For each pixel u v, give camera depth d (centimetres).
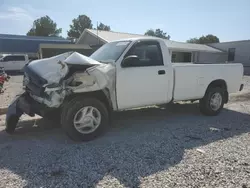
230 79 653
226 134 475
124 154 376
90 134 437
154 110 684
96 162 348
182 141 435
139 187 283
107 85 448
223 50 3384
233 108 730
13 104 488
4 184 291
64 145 418
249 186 284
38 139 453
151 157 365
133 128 517
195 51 3006
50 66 430
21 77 2005
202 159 357
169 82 532
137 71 484
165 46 536
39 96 418
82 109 427
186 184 289
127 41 514
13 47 3784
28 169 328
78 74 415
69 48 2219
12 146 416
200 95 596
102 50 555
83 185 288
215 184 289
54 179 302
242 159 356
